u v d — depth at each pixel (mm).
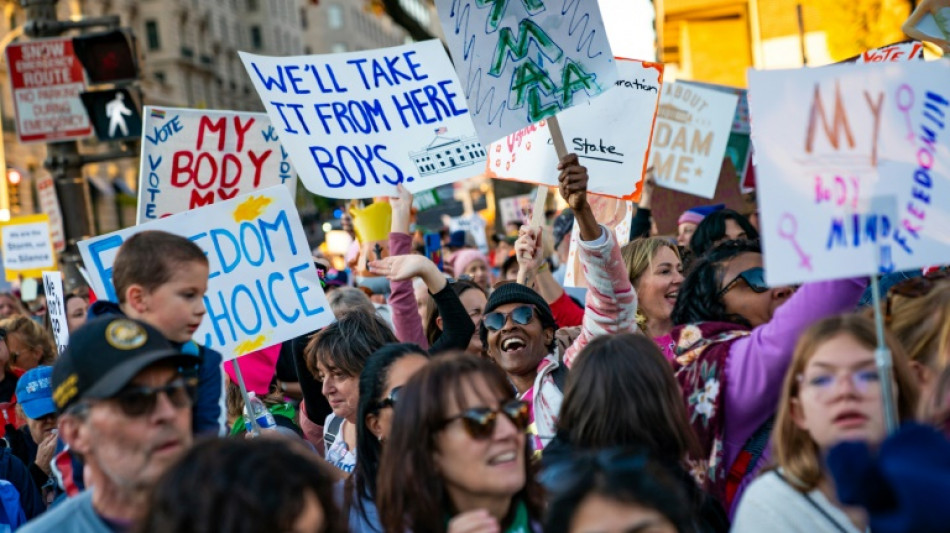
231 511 2119
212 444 2242
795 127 2955
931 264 2975
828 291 3371
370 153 5645
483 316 4617
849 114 3000
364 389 3611
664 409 3275
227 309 4629
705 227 5832
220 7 74375
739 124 9398
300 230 4715
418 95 5703
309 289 4680
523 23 4703
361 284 8156
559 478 2492
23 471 5320
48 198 13281
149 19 62281
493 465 2939
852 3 11109
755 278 4004
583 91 4676
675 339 3936
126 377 2592
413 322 5027
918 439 1823
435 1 4703
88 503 2762
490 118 4730
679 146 8188
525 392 4539
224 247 4668
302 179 5547
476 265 8961
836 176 2959
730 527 3404
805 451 2902
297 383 5680
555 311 5578
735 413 3539
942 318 3324
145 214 5664
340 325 4484
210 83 69812
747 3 15336
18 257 13531
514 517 3115
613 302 4309
